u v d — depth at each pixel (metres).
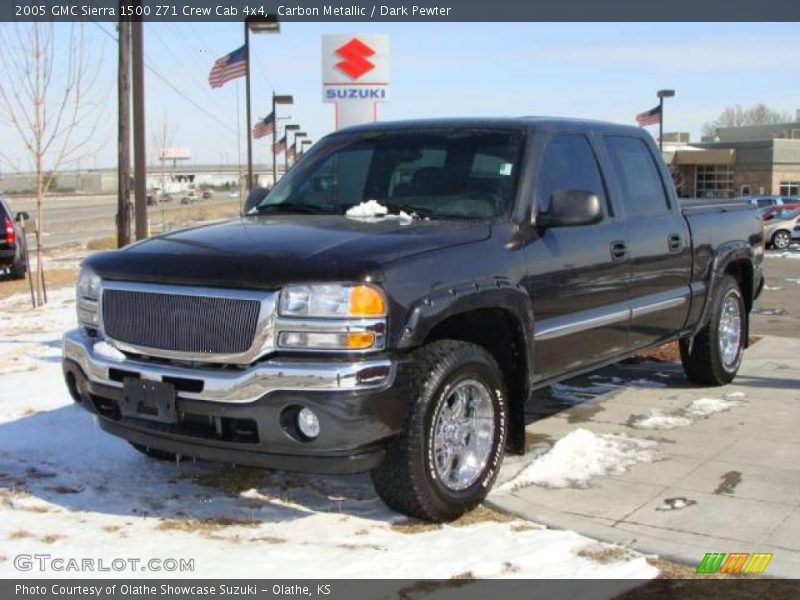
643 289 6.39
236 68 23.81
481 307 4.74
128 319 4.64
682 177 59.62
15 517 4.73
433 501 4.54
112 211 67.62
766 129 83.12
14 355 9.49
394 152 5.80
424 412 4.40
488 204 5.27
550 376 5.54
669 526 4.64
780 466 5.64
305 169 6.08
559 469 5.51
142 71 12.38
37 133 14.06
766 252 28.02
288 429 4.25
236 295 4.30
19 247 18.75
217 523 4.67
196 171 109.69
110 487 5.25
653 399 7.47
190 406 4.38
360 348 4.20
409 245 4.55
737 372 8.48
